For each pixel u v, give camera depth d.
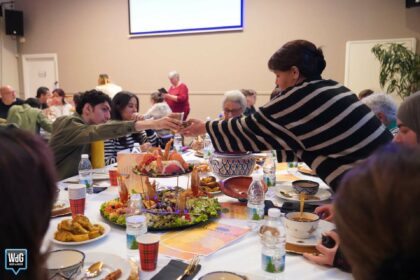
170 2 6.85
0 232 0.40
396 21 5.56
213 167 1.96
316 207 1.55
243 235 1.33
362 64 5.80
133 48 7.29
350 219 0.42
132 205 1.41
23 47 8.24
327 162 1.53
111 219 1.40
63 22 7.80
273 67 1.62
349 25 5.82
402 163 0.42
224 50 6.63
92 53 7.66
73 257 1.00
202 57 6.80
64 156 2.26
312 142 1.52
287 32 6.20
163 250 1.20
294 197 1.71
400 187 0.40
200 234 1.32
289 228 1.26
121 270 1.03
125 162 1.86
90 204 1.67
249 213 1.43
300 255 1.17
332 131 1.48
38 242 0.43
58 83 8.07
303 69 1.55
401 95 5.33
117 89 5.94
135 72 7.34
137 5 7.09
